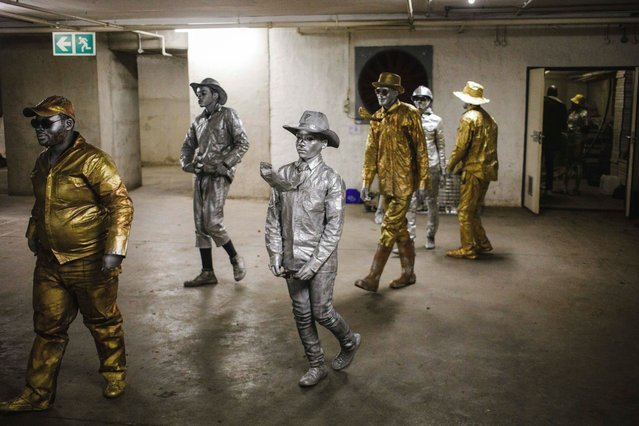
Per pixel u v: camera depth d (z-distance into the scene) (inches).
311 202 140.9
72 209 129.9
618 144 459.8
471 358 164.6
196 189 221.6
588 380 151.6
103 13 375.6
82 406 138.2
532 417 133.6
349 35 399.9
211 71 417.7
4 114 434.6
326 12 377.1
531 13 378.0
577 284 231.5
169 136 639.8
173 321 192.1
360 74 401.7
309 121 139.5
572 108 456.4
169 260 265.6
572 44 379.6
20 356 165.2
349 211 382.9
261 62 412.2
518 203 398.3
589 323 190.9
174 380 151.5
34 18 379.6
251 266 256.8
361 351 169.0
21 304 206.7
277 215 144.6
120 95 453.4
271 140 420.2
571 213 377.4
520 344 174.2
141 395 143.7
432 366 159.5
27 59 428.5
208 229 220.8
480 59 389.1
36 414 134.1
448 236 312.5
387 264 260.2
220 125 216.1
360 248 288.7
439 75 394.3
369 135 219.9
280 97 413.7
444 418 133.3
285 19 395.9
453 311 201.5
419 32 392.5
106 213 134.9
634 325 189.2
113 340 141.6
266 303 209.8
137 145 481.1
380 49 397.4
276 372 156.2
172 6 345.1
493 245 293.4
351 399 141.9
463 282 233.5
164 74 626.2
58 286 134.1
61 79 428.1
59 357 137.3
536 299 213.8
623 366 159.8
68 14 378.0
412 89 397.7
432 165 271.6
